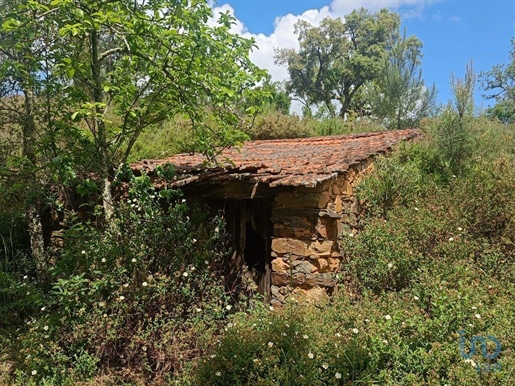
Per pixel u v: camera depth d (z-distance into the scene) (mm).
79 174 6090
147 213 5527
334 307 4855
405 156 7652
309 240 5559
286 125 14031
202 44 4863
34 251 6836
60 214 7730
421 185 6910
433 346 3707
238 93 5449
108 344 4602
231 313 5809
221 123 5797
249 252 7086
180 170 6203
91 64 5531
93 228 5484
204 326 4766
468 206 6203
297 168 5609
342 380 3803
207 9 5129
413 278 5203
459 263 5059
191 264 5531
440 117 7875
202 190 6484
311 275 5500
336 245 5805
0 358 4754
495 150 7609
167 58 5148
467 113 7539
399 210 6262
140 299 4852
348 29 35125
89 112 4652
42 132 6508
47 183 7016
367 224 6102
